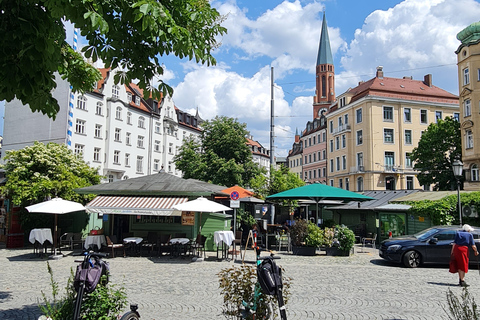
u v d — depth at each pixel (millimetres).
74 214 21688
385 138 55188
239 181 30906
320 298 8977
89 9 4762
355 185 57875
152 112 53406
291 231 18062
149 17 4711
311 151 76312
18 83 4891
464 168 40156
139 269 13102
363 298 9016
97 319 5090
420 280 11547
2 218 23312
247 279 5379
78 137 40531
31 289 9758
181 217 18750
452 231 14883
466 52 40375
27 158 21422
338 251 17391
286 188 31844
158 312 7629
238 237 16062
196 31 6117
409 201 22516
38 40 4719
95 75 7590
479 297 9227
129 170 48594
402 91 56219
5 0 4523
